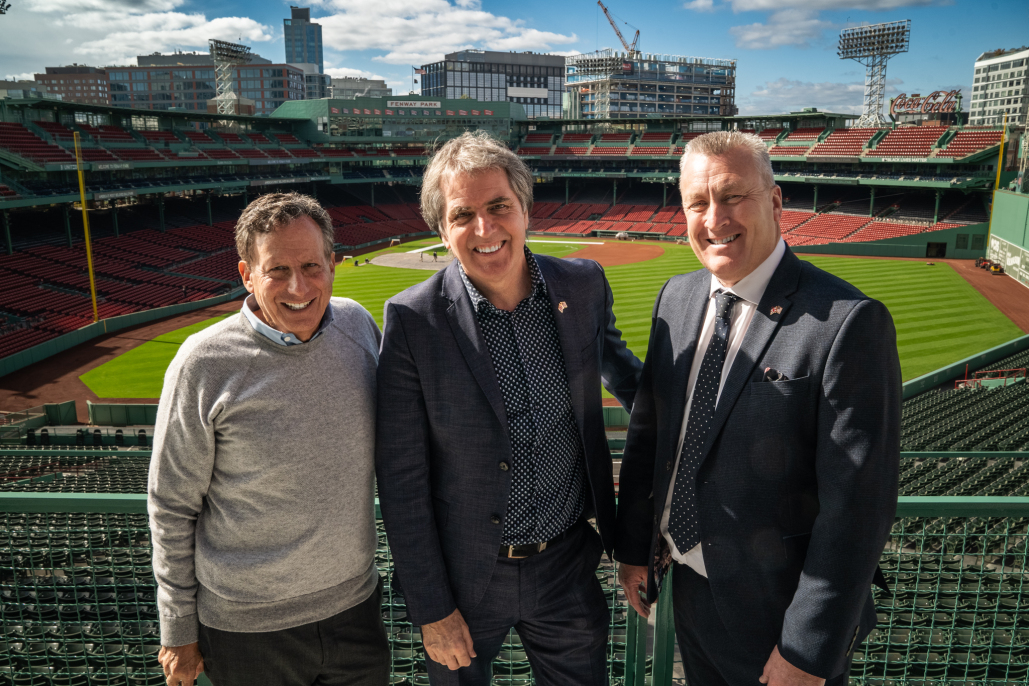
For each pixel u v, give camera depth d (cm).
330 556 266
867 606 256
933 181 5381
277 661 266
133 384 2523
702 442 255
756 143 246
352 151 7381
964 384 2255
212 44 7756
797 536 244
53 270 3922
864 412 221
